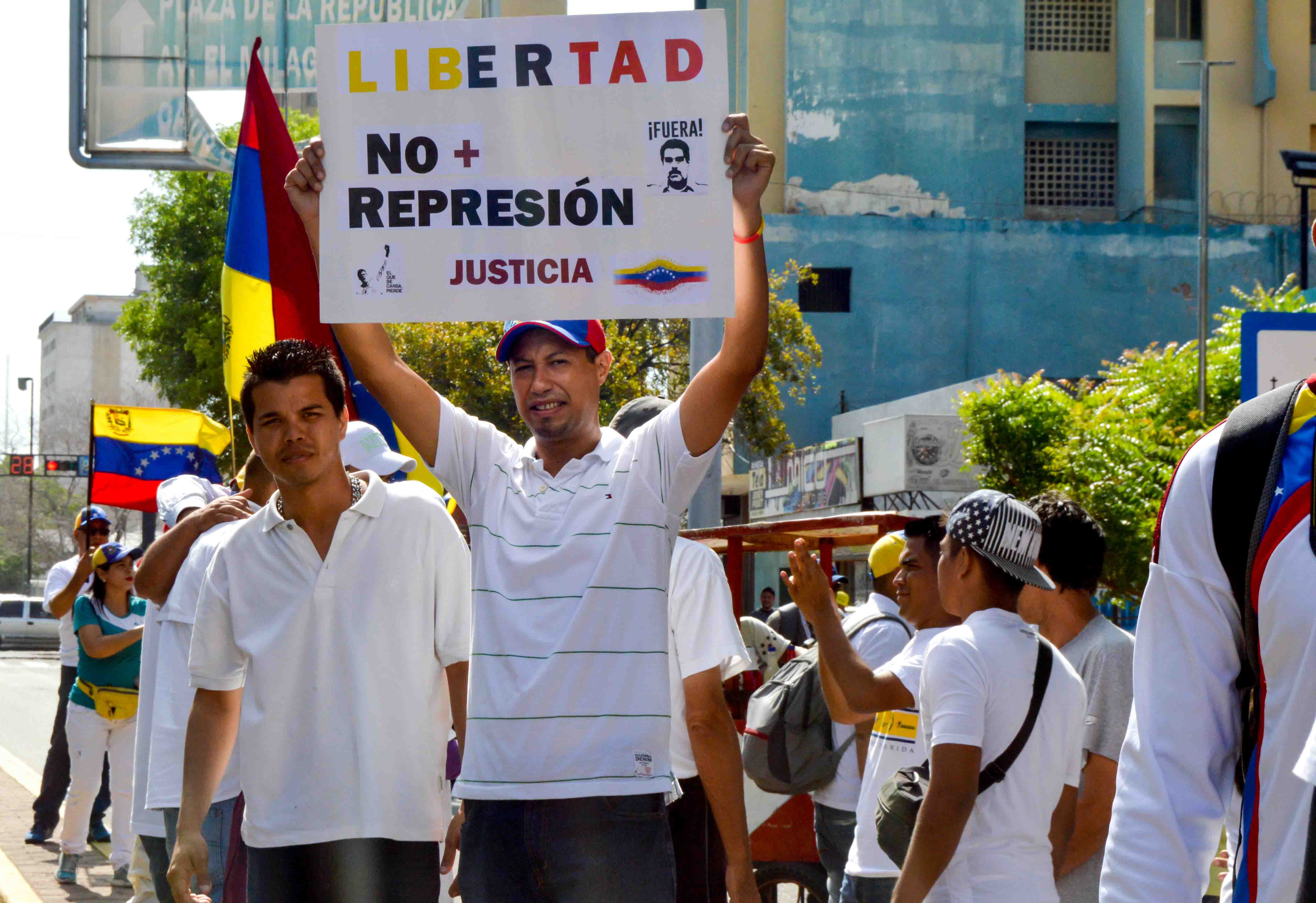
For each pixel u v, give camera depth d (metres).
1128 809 2.05
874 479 26.23
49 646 43.25
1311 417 1.98
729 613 3.83
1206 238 27.62
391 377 3.13
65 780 9.16
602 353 3.24
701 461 3.03
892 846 3.63
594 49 2.93
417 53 2.95
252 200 5.86
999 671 3.28
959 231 35.28
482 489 3.13
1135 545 18.06
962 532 3.42
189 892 3.65
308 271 5.75
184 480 5.51
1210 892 3.59
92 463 9.61
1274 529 1.95
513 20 2.94
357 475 3.65
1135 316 35.47
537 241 2.94
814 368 34.81
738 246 2.98
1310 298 22.03
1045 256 35.31
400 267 2.95
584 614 2.88
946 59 36.12
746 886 3.62
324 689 3.44
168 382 34.34
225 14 9.72
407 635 3.47
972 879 3.24
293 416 3.41
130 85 9.73
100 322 108.12
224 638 3.61
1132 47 36.41
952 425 24.98
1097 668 3.71
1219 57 36.19
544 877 2.81
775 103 36.25
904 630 5.06
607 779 2.80
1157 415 20.02
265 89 5.86
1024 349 35.22
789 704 4.92
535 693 2.84
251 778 3.44
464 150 2.94
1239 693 2.04
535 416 3.10
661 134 2.92
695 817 4.06
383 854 3.42
